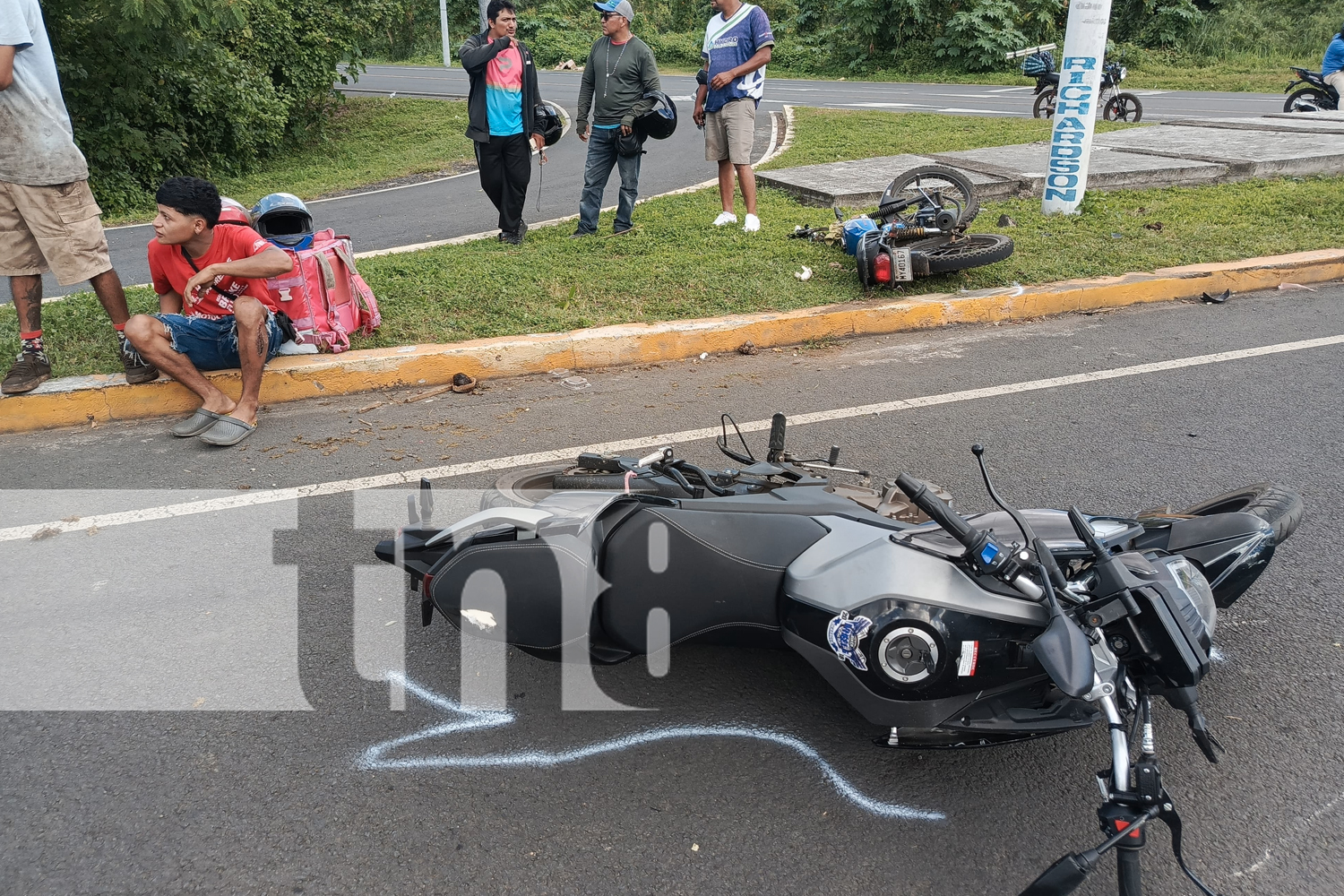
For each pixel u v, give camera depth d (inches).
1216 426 214.4
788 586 109.5
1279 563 158.6
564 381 249.8
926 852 102.5
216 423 209.0
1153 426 215.5
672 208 401.1
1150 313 301.6
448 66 1525.6
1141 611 96.8
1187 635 96.8
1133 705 100.6
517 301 284.0
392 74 1347.2
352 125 830.5
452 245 354.9
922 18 1170.6
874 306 287.1
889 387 242.2
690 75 1278.3
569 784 112.0
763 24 333.7
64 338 249.0
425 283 293.7
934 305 289.3
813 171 463.8
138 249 420.8
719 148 352.2
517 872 99.3
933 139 564.1
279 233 244.8
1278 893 97.1
